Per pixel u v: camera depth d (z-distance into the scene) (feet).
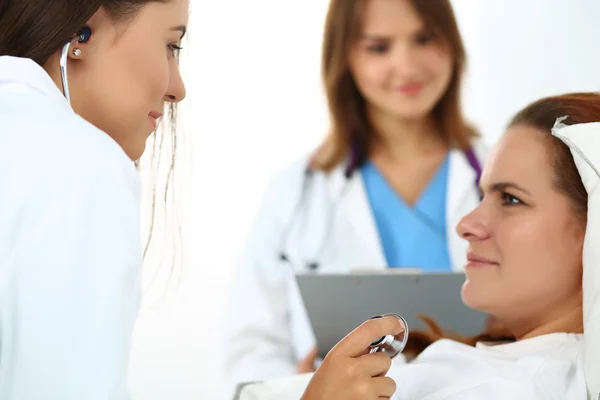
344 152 7.61
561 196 3.02
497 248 3.14
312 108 9.88
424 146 7.58
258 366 6.98
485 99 9.61
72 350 1.96
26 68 2.30
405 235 7.49
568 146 2.99
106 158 2.11
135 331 9.30
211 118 9.80
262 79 9.87
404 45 7.49
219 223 9.56
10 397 1.96
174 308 9.34
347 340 2.59
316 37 9.89
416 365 3.08
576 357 2.91
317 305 5.04
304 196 7.55
